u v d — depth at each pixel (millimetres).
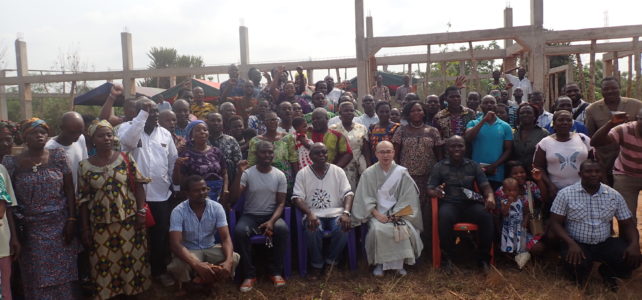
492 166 5488
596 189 4570
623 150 4832
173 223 4574
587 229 4570
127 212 4305
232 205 5246
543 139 5219
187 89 7906
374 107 6922
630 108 5434
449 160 5375
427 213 5699
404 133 5766
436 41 8398
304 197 5285
